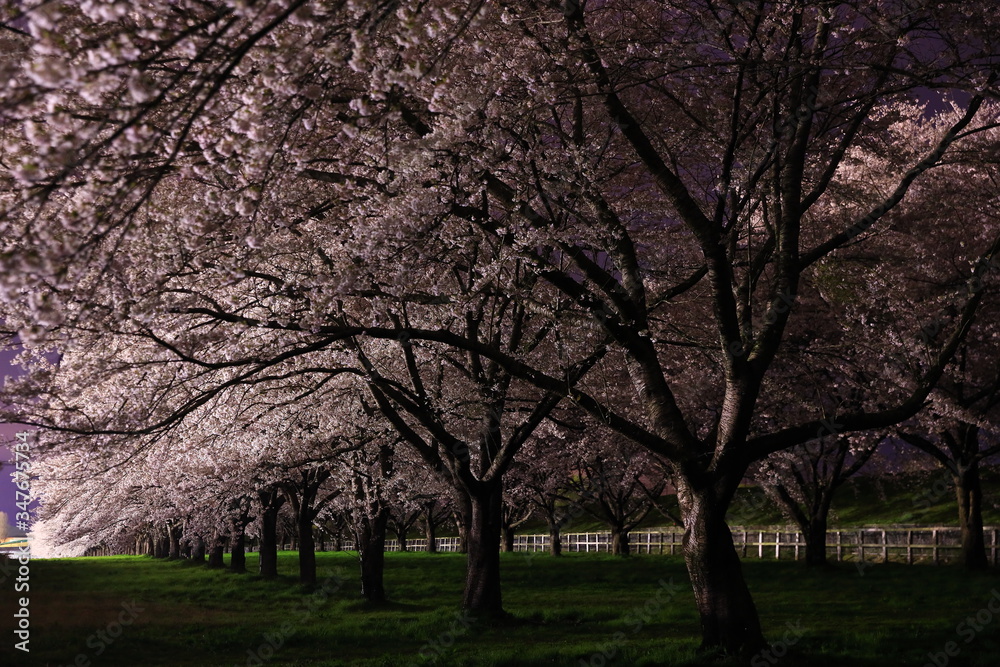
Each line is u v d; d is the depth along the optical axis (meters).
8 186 7.95
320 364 16.78
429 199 10.82
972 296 12.46
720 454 11.83
